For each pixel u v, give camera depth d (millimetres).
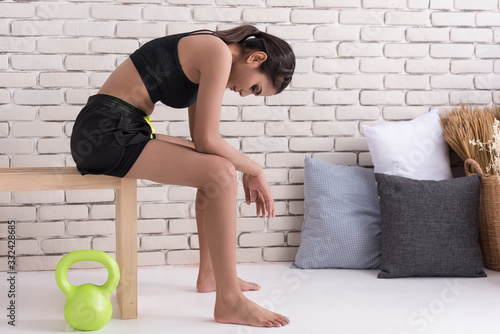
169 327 2000
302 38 2947
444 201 2619
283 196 2982
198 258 2932
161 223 2887
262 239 2979
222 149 2025
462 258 2602
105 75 2809
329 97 2990
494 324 2025
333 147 3016
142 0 2809
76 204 2824
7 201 2764
